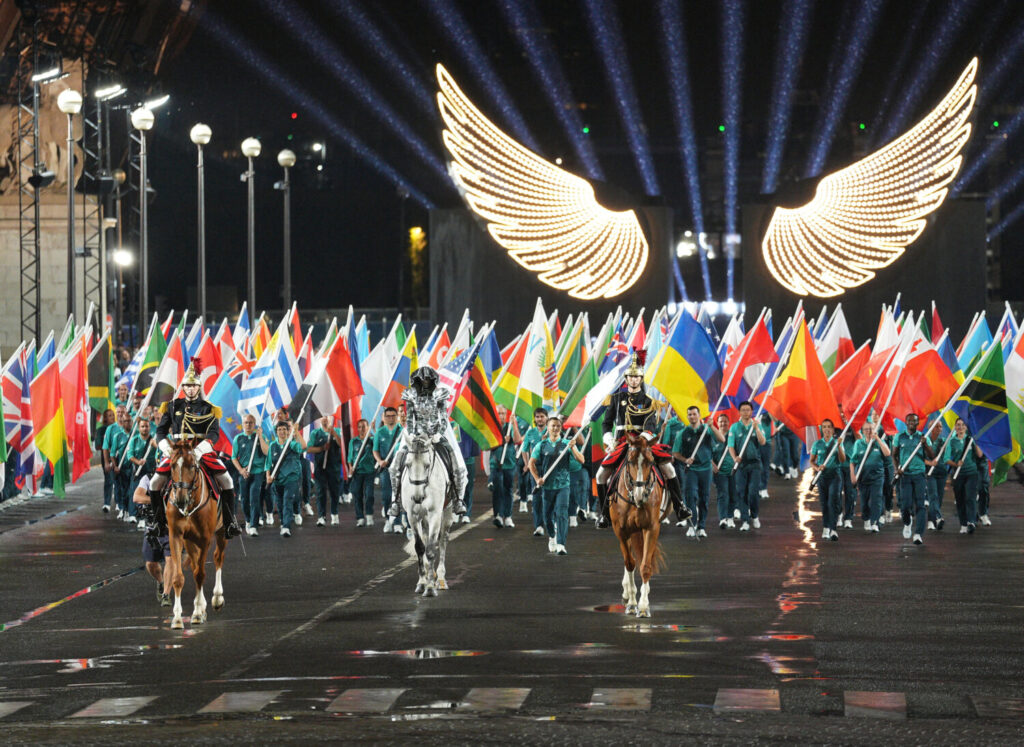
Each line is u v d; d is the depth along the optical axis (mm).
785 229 110625
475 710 20875
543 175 112000
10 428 55156
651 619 29500
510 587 34781
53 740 19250
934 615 29859
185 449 28953
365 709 21016
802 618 29531
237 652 26047
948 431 51125
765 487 61344
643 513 29703
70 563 40250
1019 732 19281
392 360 67375
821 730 19406
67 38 114750
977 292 111625
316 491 52656
